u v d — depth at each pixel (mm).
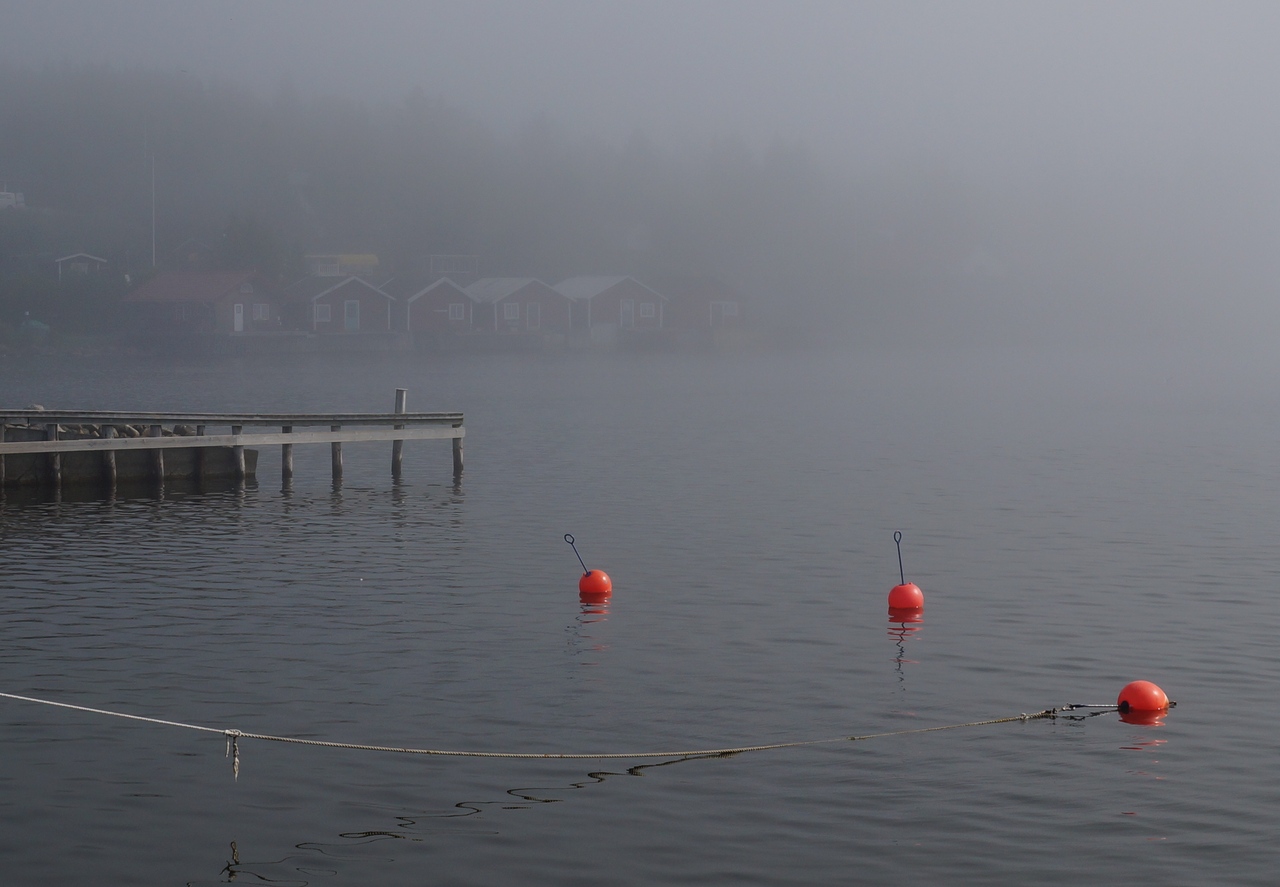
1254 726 14844
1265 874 11086
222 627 19219
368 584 22281
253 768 13523
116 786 13039
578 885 10961
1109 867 11227
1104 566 24250
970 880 11000
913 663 17500
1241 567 24109
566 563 24312
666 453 43844
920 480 37000
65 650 17891
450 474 37562
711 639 18734
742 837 11859
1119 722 15000
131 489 33125
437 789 12969
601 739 14422
